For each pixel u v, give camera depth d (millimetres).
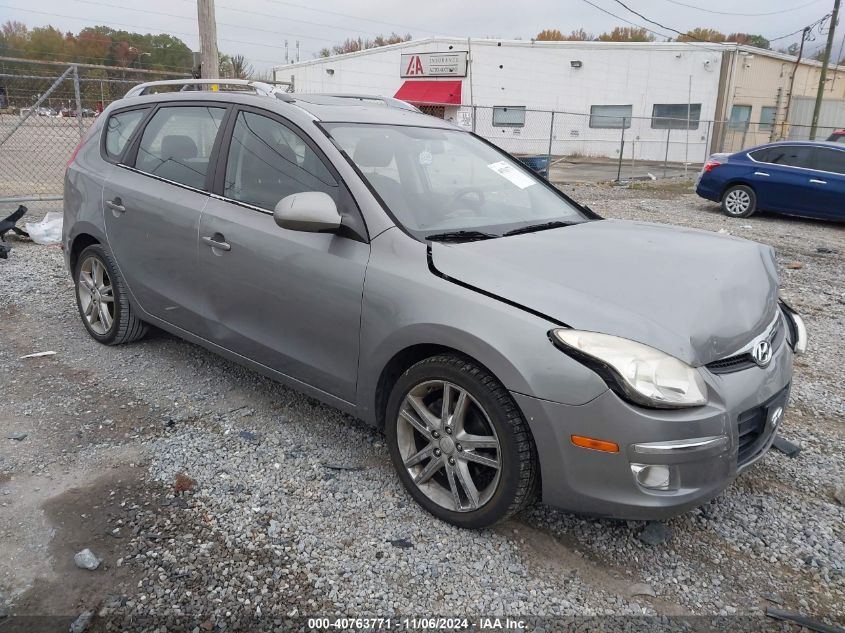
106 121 4801
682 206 14328
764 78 32125
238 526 2832
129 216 4215
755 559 2779
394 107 4449
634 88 31172
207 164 3859
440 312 2721
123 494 3029
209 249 3697
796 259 9125
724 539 2900
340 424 3768
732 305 2727
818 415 4184
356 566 2631
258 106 3701
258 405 3961
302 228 2998
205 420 3750
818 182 11812
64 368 4391
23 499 2963
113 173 4457
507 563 2688
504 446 2611
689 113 29969
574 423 2445
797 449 3652
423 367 2834
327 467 3314
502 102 33000
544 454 2537
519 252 2914
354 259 3053
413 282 2842
